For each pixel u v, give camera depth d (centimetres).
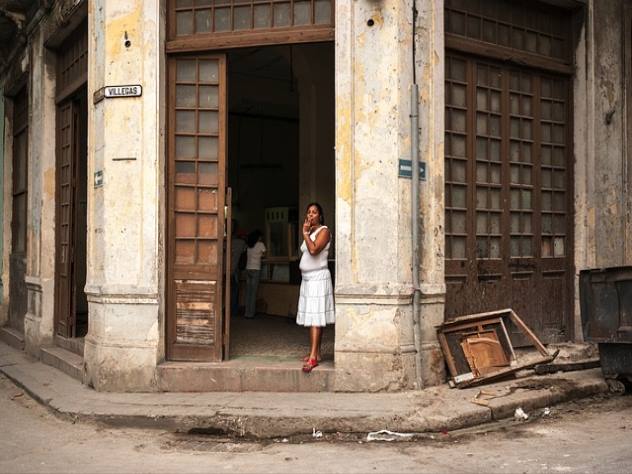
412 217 754
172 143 822
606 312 755
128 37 811
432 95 783
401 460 573
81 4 926
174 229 820
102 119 826
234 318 1280
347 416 660
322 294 777
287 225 1366
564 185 967
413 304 752
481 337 786
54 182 1123
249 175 1825
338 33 763
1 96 1455
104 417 707
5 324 1414
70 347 1030
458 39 841
